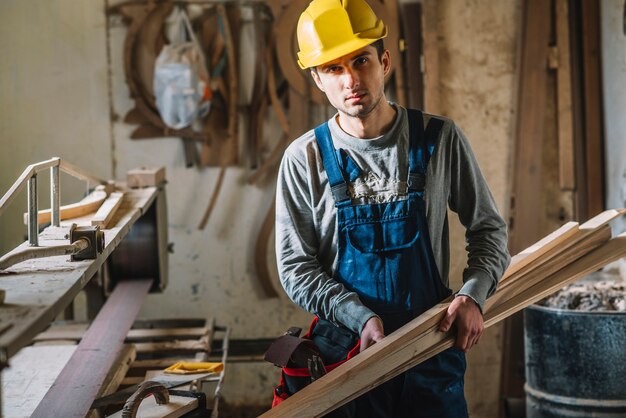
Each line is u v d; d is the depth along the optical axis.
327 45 2.33
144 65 4.77
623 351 3.68
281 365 2.36
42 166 2.45
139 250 4.18
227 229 4.96
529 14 4.76
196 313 5.01
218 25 4.74
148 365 3.41
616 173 4.58
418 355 2.35
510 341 4.88
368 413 2.45
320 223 2.49
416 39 4.80
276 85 4.84
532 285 2.82
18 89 4.81
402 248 2.41
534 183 4.83
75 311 5.00
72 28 4.80
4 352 1.51
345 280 2.47
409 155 2.41
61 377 2.85
